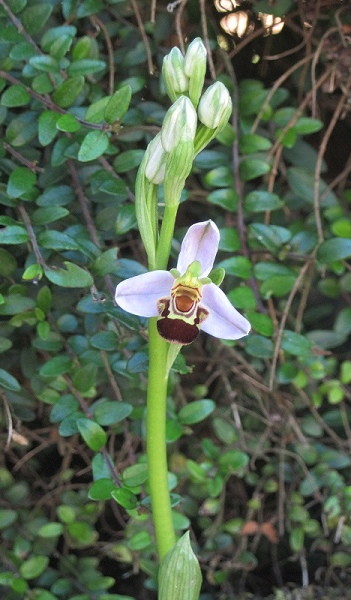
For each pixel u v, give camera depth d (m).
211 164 0.30
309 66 0.32
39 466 0.33
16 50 0.26
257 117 0.30
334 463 0.32
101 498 0.24
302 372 0.31
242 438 0.32
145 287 0.21
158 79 0.31
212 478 0.31
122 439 0.33
